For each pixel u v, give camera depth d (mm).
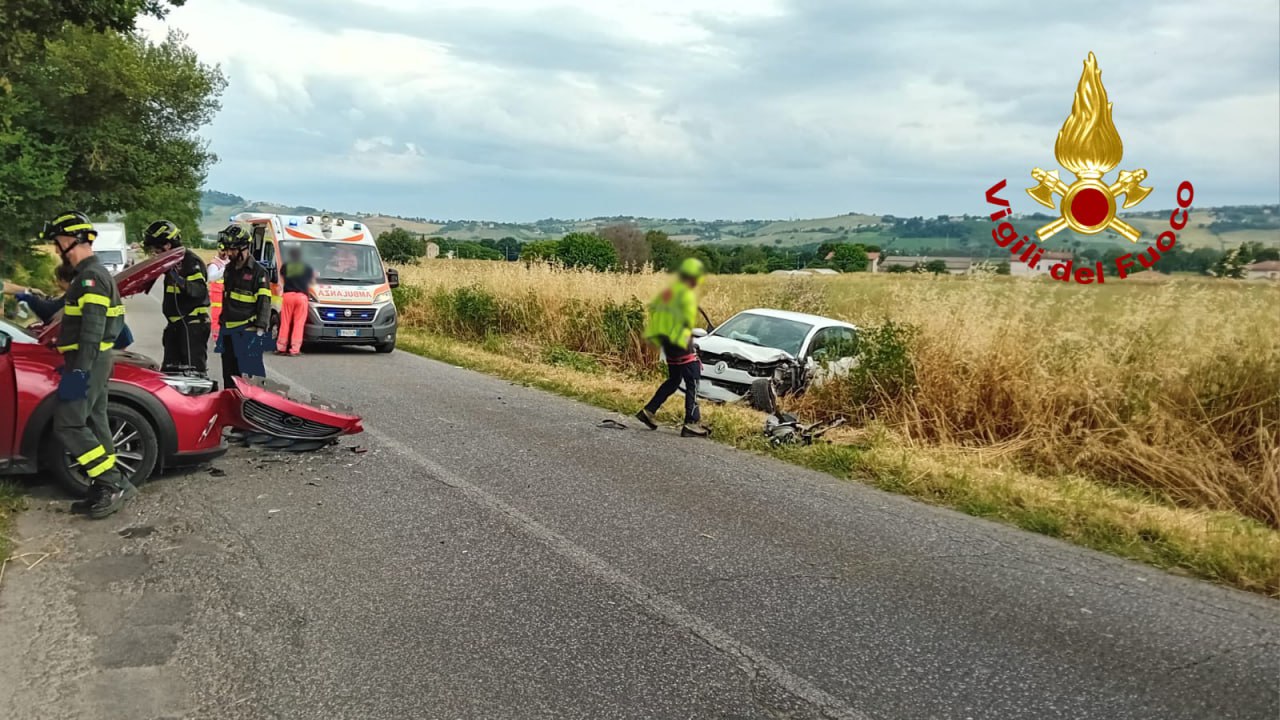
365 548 5156
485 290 18125
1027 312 10109
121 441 5980
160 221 8164
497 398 10695
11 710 3293
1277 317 8953
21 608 4152
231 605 4297
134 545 5031
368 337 14898
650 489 6793
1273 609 4953
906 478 7332
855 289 14180
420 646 3955
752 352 11359
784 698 3654
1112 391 9000
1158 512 6781
